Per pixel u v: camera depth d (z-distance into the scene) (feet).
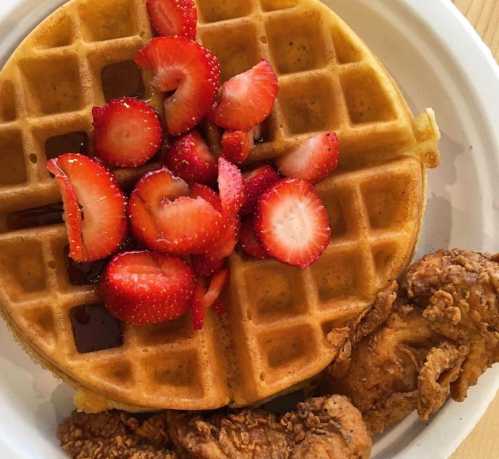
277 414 1.42
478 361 1.36
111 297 1.31
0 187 1.37
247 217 1.37
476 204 1.51
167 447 1.39
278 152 1.38
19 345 1.45
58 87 1.42
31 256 1.37
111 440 1.38
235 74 1.44
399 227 1.40
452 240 1.53
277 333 1.37
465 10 1.60
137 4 1.40
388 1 1.49
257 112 1.34
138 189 1.32
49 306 1.34
